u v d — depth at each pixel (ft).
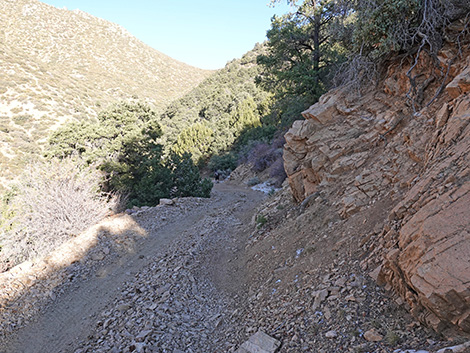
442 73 20.98
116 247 35.47
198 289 23.00
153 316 19.25
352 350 10.82
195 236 35.19
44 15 433.07
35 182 43.83
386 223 15.66
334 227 20.44
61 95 185.78
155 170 71.00
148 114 86.02
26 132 141.28
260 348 13.29
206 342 16.42
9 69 183.93
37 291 26.63
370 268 14.40
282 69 61.77
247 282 21.97
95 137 73.92
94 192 47.96
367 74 27.48
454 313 9.24
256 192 74.90
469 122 14.16
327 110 28.94
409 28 23.81
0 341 20.98
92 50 406.82
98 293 25.98
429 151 16.57
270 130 135.95
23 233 38.60
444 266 9.62
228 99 229.45
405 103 23.04
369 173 21.61
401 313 11.48
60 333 21.11
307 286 16.24
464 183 11.50
